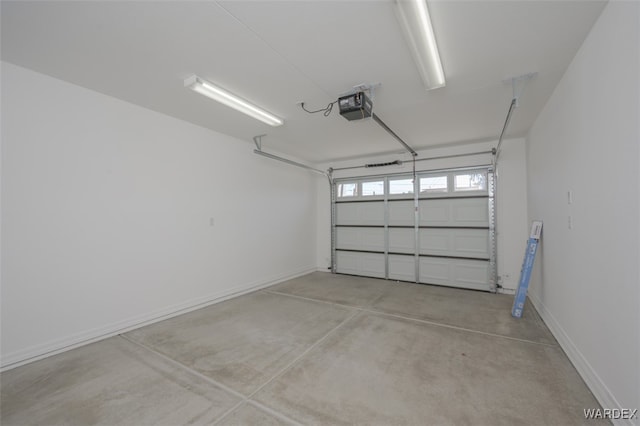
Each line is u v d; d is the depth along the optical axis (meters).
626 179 1.53
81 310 2.74
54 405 1.83
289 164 5.84
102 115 2.94
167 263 3.52
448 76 2.57
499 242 4.68
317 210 6.74
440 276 5.16
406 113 3.48
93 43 2.09
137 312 3.18
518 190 4.54
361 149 5.33
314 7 1.73
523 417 1.68
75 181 2.74
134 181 3.21
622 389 1.56
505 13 1.78
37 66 2.41
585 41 2.03
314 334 2.95
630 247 1.49
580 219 2.17
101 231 2.92
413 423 1.64
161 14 1.78
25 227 2.43
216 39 2.04
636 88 1.42
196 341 2.79
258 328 3.12
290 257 5.79
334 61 2.33
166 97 3.04
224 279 4.29
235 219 4.52
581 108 2.13
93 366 2.31
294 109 3.33
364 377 2.12
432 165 5.27
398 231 5.62
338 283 5.38
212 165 4.15
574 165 2.28
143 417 1.71
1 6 1.69
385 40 2.06
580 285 2.17
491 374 2.14
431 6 1.72
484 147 4.81
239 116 3.61
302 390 1.97
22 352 2.37
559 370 2.19
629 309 1.50
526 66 2.40
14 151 2.38
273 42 2.08
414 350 2.56
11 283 2.35
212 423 1.65
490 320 3.32
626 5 1.51
